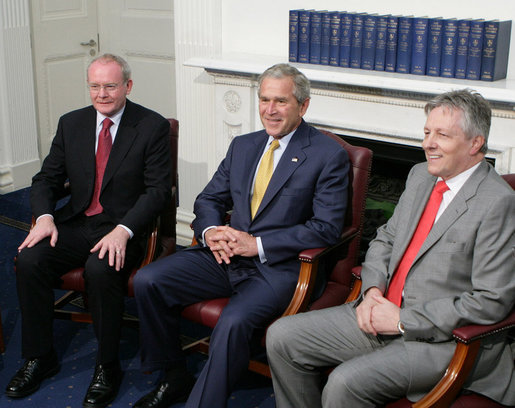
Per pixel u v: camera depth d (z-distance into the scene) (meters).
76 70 5.36
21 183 4.95
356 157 2.72
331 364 2.36
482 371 2.13
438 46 2.92
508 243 2.11
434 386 2.13
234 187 2.80
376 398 2.14
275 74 2.64
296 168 2.68
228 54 3.57
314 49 3.26
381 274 2.38
